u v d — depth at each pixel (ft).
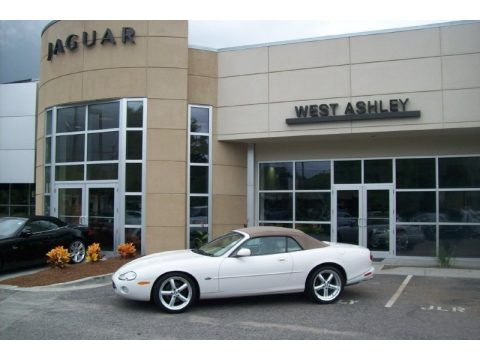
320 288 27.37
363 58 45.01
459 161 45.55
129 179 47.11
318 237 49.49
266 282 26.55
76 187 49.88
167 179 47.03
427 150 46.42
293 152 51.01
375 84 44.45
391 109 43.50
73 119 50.72
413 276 36.45
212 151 49.47
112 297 28.96
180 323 23.09
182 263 25.68
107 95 47.98
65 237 41.60
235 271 26.13
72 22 50.01
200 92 49.37
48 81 52.80
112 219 47.57
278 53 48.06
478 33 41.68
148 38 47.75
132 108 47.57
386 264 42.60
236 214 50.70
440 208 45.75
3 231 37.93
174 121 47.52
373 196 47.83
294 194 50.70
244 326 22.52
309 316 24.39
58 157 51.52
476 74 41.57
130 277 25.35
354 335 20.99
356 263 28.14
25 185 80.18
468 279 35.14
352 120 44.78
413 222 46.42
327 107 45.70
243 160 51.70
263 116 48.21
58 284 31.71
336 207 49.03
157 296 25.07
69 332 21.58
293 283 26.96
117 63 47.98
